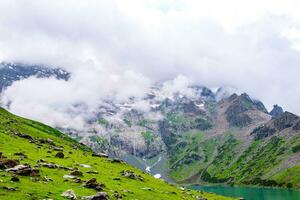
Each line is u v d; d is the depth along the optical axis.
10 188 49.53
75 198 52.47
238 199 147.88
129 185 84.62
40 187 55.06
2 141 107.38
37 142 132.88
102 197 54.66
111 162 134.75
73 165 94.44
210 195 139.75
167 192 93.19
